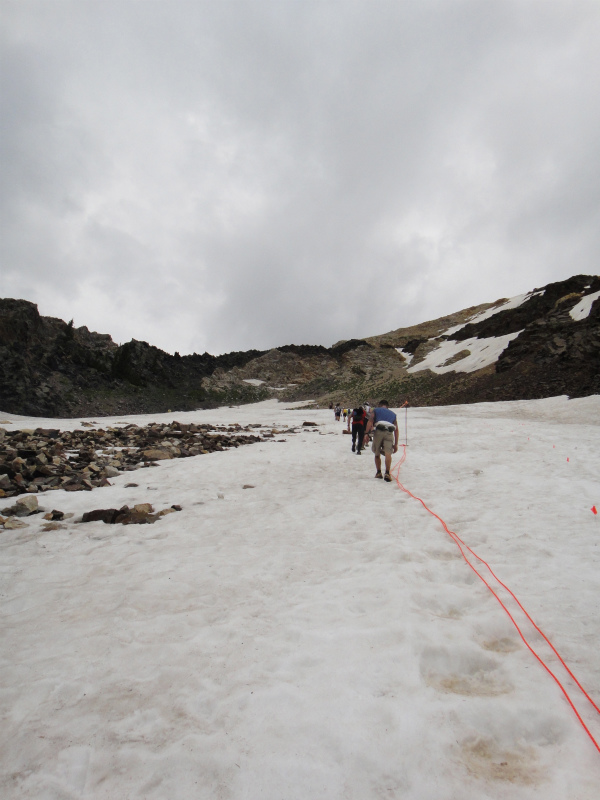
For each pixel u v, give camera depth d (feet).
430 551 15.92
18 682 8.38
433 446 50.42
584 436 52.54
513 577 13.25
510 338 231.91
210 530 19.49
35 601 12.29
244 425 111.24
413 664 8.81
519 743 6.87
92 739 6.89
